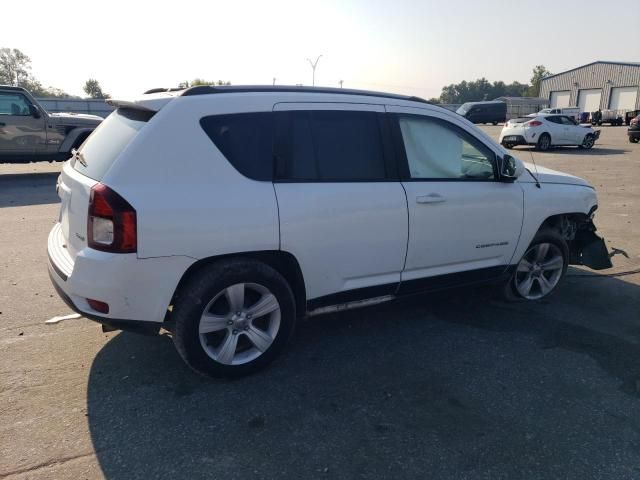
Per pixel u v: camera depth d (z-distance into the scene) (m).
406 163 3.87
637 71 55.94
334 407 3.15
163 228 2.98
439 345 4.00
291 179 3.41
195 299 3.15
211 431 2.89
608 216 8.62
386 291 3.93
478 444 2.82
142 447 2.75
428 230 3.92
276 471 2.59
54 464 2.60
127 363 3.62
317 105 3.57
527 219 4.48
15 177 12.90
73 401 3.15
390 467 2.63
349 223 3.56
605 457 2.74
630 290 5.27
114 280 2.95
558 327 4.36
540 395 3.32
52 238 3.81
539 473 2.62
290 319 3.52
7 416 2.98
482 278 4.43
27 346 3.84
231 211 3.15
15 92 11.95
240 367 3.40
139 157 3.02
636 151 21.19
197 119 3.19
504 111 48.12
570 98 64.25
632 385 3.46
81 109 36.34
